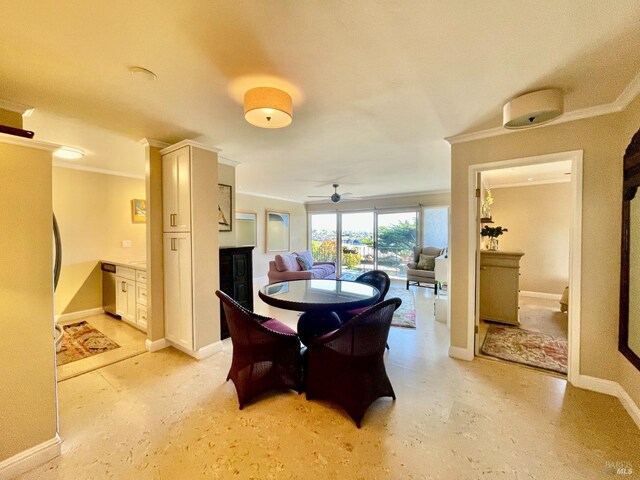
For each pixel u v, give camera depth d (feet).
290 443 5.41
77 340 10.61
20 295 4.89
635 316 6.09
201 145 9.07
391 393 6.72
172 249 9.53
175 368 8.46
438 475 4.69
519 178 16.70
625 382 6.49
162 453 5.18
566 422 5.97
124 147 10.22
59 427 5.86
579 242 7.28
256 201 24.52
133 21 4.06
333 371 6.34
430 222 23.18
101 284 13.91
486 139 8.64
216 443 5.42
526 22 4.14
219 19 4.05
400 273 24.70
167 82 5.79
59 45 4.58
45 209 5.17
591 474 4.69
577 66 5.27
